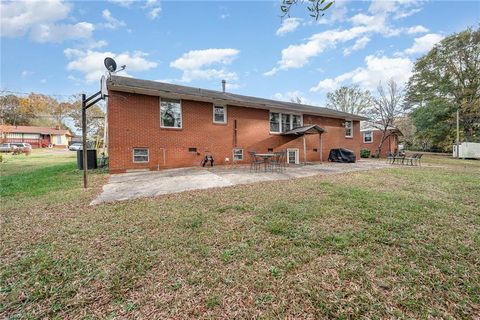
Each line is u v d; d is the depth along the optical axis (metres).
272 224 3.47
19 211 4.29
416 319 1.72
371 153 23.55
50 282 2.19
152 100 10.02
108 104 9.14
